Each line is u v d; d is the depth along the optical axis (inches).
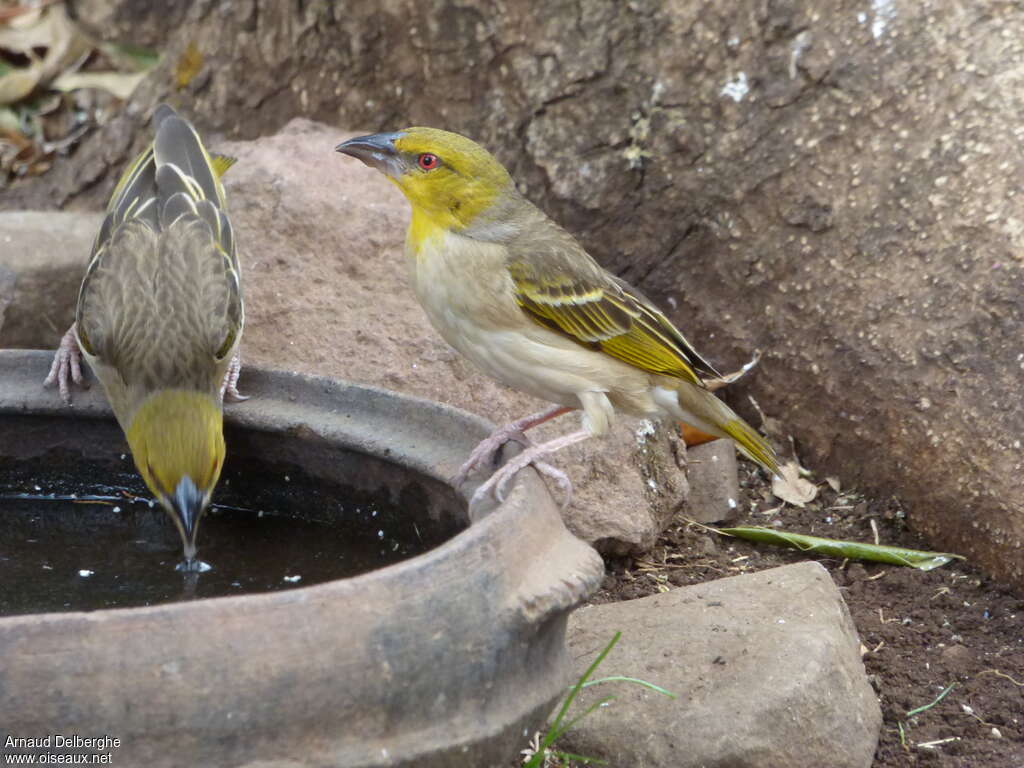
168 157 423.2
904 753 343.3
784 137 496.4
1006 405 425.1
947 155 466.3
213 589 353.1
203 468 351.3
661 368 375.6
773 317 490.6
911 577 419.2
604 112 526.0
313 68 581.6
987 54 476.1
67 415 391.9
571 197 525.7
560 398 375.6
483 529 273.1
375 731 253.0
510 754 275.3
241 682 241.0
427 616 257.1
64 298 517.7
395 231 499.8
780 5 504.7
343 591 250.8
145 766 238.1
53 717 234.2
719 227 504.4
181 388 359.9
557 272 358.0
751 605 366.9
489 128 547.8
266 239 499.8
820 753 327.6
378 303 480.4
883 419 456.1
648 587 416.5
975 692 365.7
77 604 345.4
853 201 478.6
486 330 360.8
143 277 388.8
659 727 324.8
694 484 465.7
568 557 288.2
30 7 705.0
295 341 470.3
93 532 388.8
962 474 428.1
